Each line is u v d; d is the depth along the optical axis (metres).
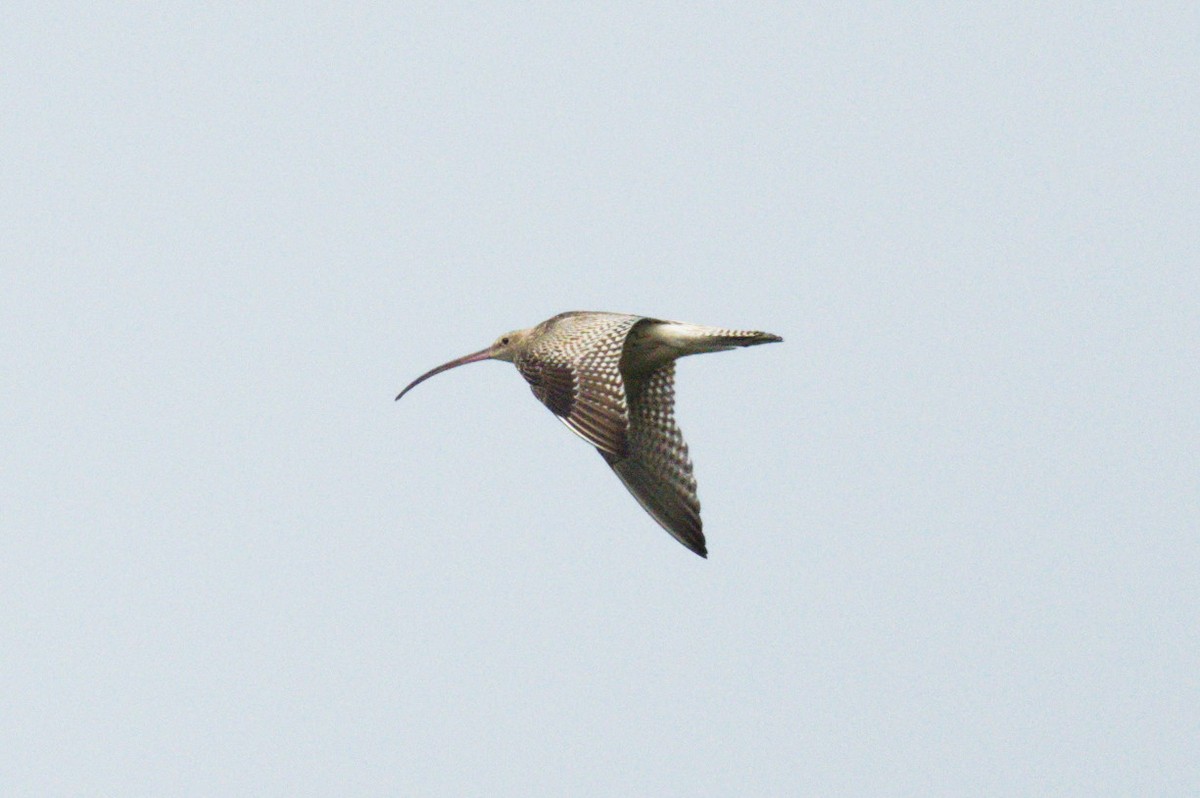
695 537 17.33
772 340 17.05
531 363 16.09
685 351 17.41
